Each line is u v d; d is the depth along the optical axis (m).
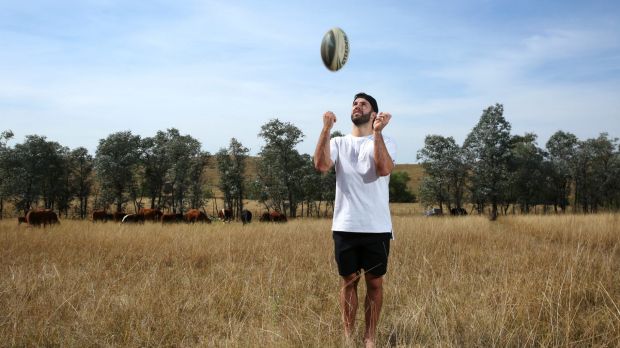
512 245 10.41
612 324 3.62
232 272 6.39
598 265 6.29
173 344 3.72
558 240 12.29
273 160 61.31
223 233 13.95
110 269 7.11
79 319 4.10
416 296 4.67
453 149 67.06
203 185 66.00
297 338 3.42
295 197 61.31
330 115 3.49
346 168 3.62
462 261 7.27
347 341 3.29
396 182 100.69
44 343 3.65
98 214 33.66
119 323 4.07
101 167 67.88
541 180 68.31
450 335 3.50
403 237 11.17
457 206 67.69
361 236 3.54
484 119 65.69
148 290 4.97
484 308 4.02
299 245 9.73
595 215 19.02
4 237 11.31
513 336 3.48
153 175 72.56
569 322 3.65
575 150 71.75
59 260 7.77
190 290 5.18
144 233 13.34
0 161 66.31
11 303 4.54
